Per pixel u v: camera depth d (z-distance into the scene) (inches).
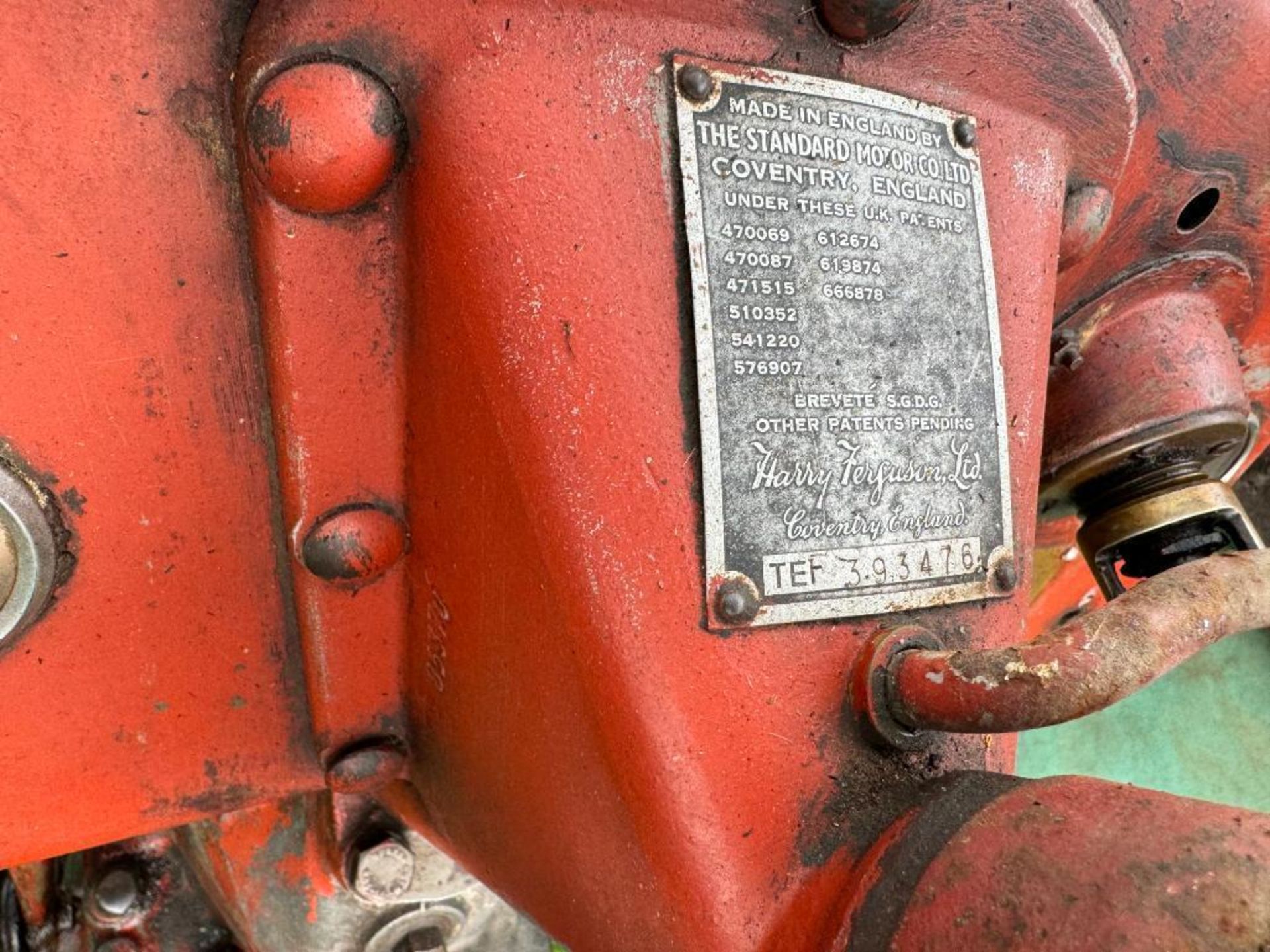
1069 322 52.5
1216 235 53.1
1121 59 42.0
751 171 34.5
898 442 36.5
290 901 55.3
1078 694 30.2
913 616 36.7
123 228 31.3
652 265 32.8
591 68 32.4
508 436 31.9
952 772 35.0
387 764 41.5
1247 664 96.7
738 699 32.6
